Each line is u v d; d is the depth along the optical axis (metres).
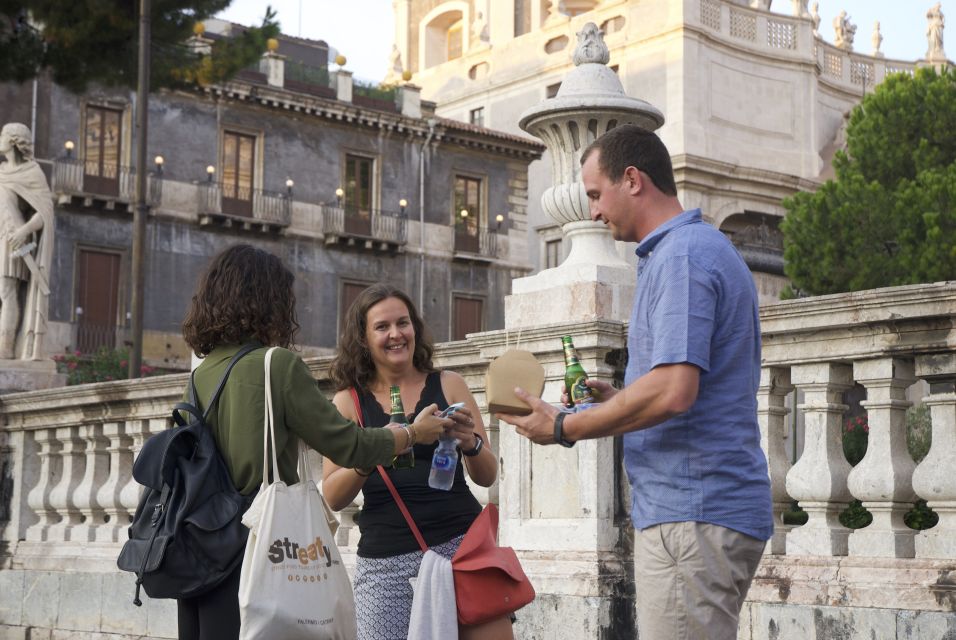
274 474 3.60
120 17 17.59
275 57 39.91
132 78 18.48
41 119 35.34
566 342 3.79
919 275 23.94
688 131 42.03
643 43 43.72
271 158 39.81
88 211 36.03
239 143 39.31
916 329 4.62
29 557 9.31
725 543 3.16
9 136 10.84
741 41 44.22
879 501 4.74
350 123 41.47
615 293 5.79
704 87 42.88
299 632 3.48
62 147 35.59
